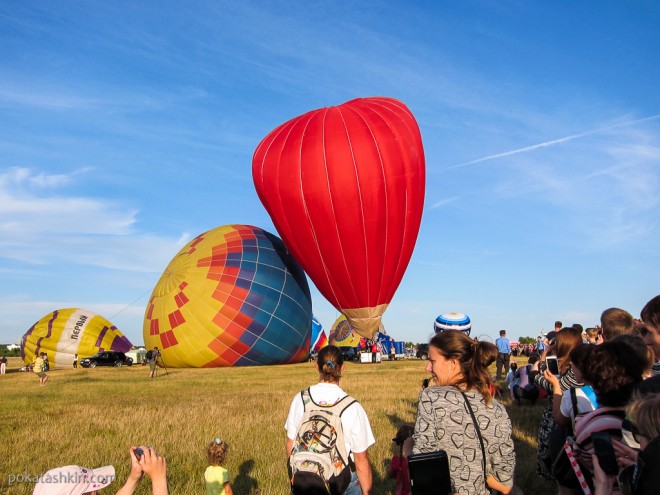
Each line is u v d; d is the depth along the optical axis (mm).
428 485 3355
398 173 23688
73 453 8336
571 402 4609
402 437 5320
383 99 26469
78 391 18906
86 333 44094
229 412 12234
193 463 7742
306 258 25703
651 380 3660
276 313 33344
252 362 33312
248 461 7766
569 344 5250
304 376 24094
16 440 9383
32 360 43250
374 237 24094
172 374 27422
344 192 23594
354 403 4273
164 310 33250
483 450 3596
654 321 4164
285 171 24625
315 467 3990
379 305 25719
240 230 35781
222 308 32406
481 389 3734
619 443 3273
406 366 31922
